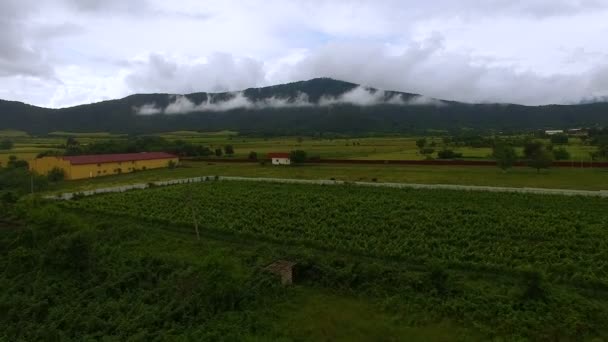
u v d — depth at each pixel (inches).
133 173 4116.6
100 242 1729.8
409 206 2113.7
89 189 3134.8
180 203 2375.7
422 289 1219.9
